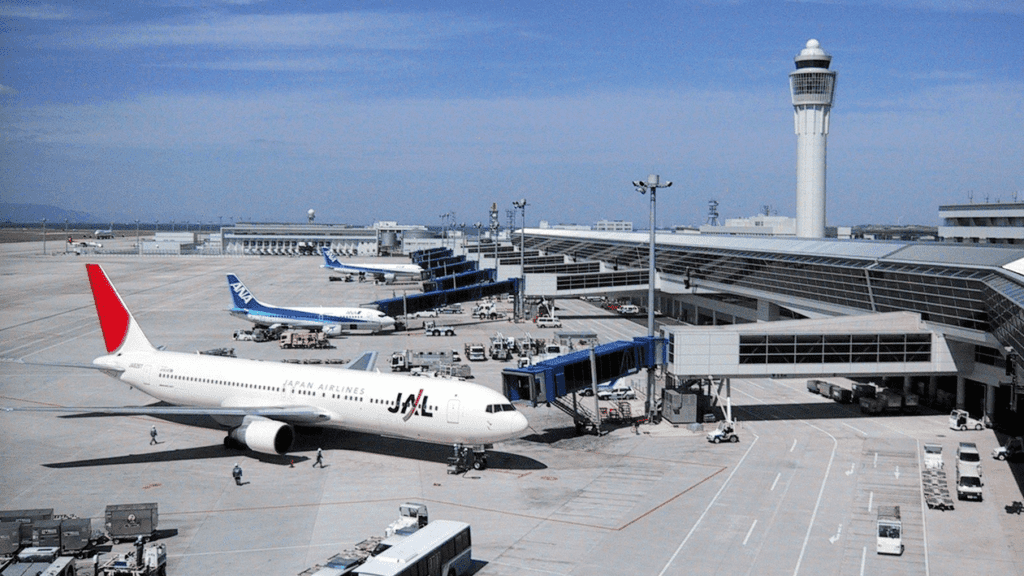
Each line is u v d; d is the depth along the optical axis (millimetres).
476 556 51312
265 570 49000
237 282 147250
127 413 70438
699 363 85250
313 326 147625
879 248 114312
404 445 76875
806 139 179250
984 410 86812
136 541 51250
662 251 174375
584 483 66125
